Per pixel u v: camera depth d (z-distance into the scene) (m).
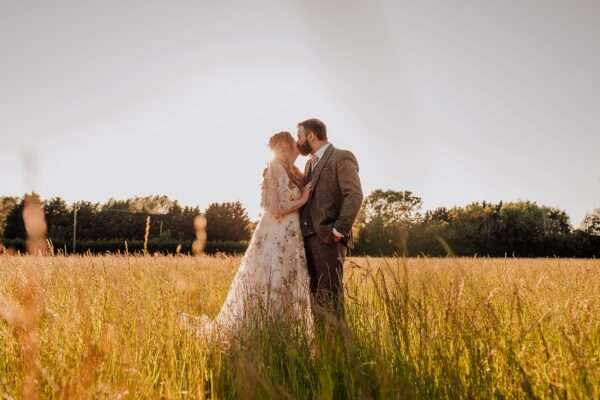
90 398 1.76
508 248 41.25
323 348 2.61
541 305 2.95
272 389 1.96
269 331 3.01
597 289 3.15
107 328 2.43
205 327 3.08
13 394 1.93
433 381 2.16
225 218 38.72
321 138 4.58
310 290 4.39
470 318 2.35
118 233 38.28
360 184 4.27
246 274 4.33
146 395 2.03
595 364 2.08
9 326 2.21
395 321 2.42
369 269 3.08
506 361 2.21
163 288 3.22
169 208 40.00
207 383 2.45
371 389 2.13
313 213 4.38
